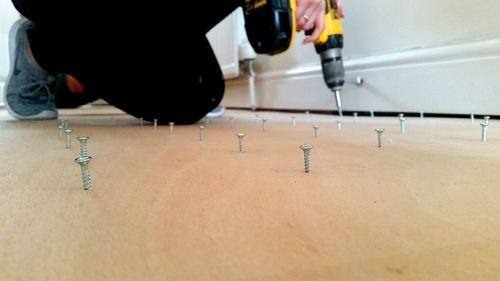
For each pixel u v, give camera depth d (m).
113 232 0.14
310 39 0.60
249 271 0.11
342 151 0.31
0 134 0.48
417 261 0.11
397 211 0.16
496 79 0.52
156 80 0.55
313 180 0.21
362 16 0.70
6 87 0.71
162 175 0.23
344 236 0.13
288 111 0.98
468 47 0.54
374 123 0.55
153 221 0.15
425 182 0.20
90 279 0.11
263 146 0.35
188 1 0.50
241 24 1.14
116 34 0.51
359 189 0.19
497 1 0.50
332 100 0.80
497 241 0.13
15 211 0.17
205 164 0.27
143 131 0.51
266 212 0.16
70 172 0.25
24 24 0.70
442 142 0.34
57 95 1.02
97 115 0.97
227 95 1.38
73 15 0.49
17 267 0.11
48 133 0.49
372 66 0.69
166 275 0.11
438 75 0.58
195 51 0.55
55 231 0.14
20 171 0.25
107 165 0.27
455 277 0.10
